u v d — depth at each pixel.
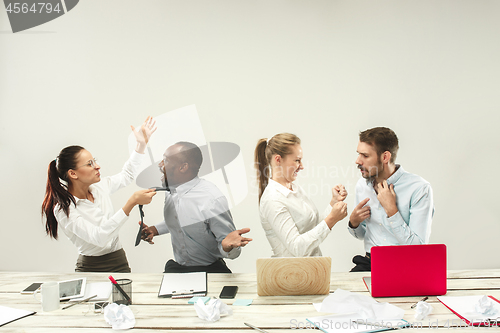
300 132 2.79
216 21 2.82
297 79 2.79
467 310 1.38
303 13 2.79
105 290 1.67
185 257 2.48
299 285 1.59
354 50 2.76
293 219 2.28
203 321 1.34
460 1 2.71
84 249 2.47
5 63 2.84
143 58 2.83
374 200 2.57
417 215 2.50
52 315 1.41
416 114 2.73
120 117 2.83
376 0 2.75
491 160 2.69
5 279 1.89
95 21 2.84
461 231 2.70
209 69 2.82
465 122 2.71
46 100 2.83
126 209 2.34
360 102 2.76
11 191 2.83
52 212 2.53
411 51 2.73
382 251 1.55
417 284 1.55
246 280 1.84
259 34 2.80
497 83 2.69
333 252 2.72
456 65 2.71
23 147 2.83
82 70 2.83
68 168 2.42
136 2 2.83
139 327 1.29
